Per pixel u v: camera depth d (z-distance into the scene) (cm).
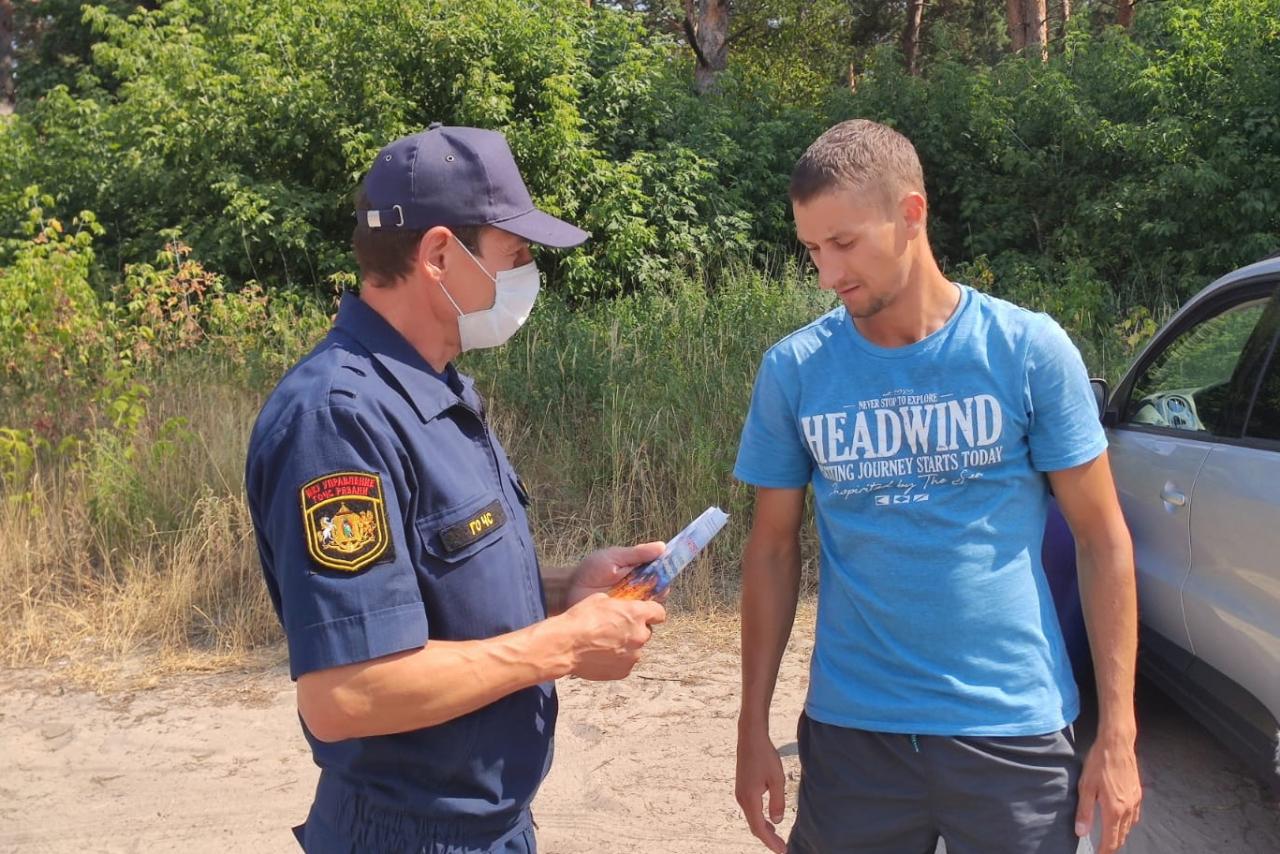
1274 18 941
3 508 523
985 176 1148
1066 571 245
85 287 707
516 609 158
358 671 137
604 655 157
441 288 157
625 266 980
